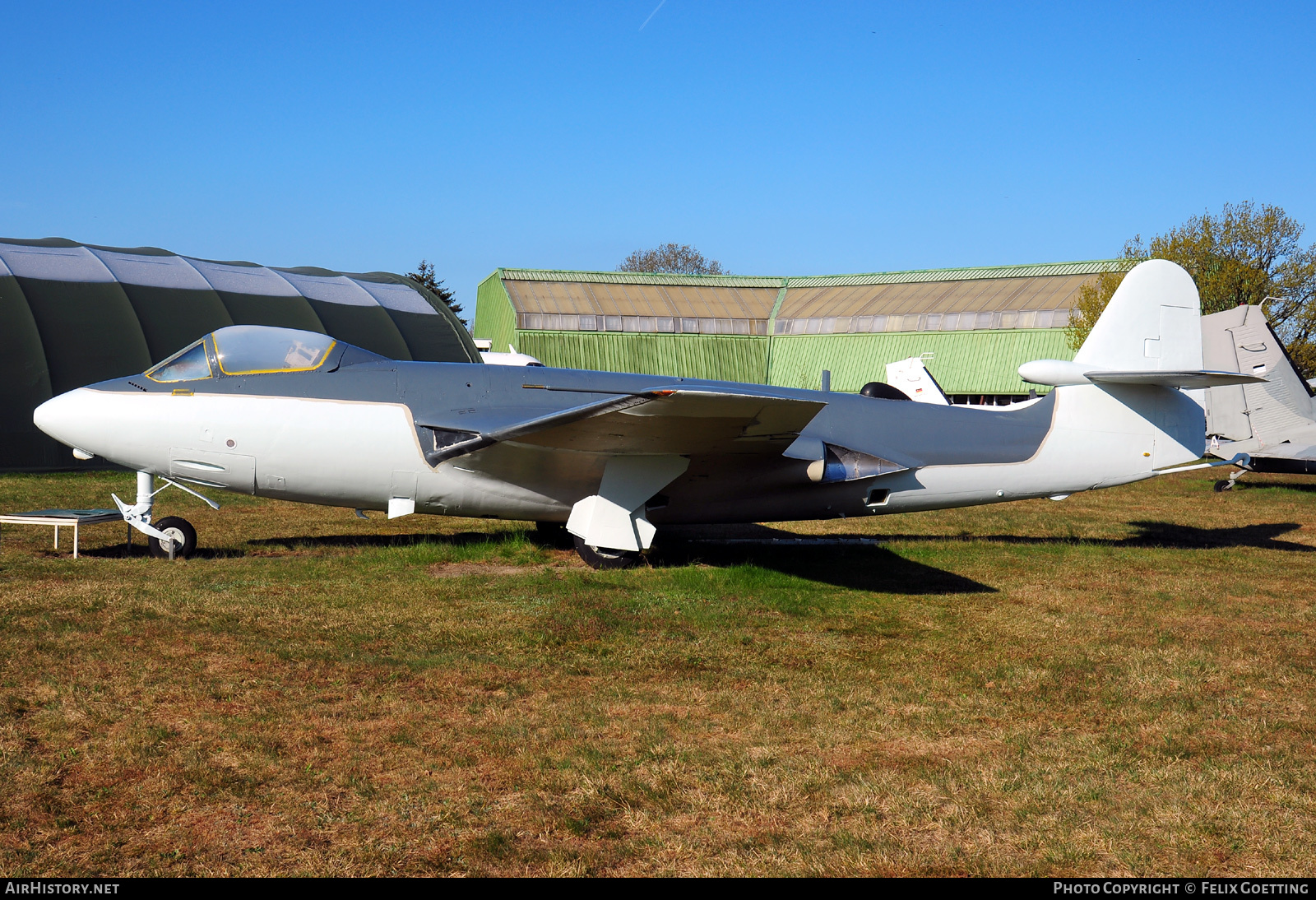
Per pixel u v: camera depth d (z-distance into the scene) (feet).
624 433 30.19
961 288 174.19
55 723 15.99
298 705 17.40
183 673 18.98
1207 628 26.00
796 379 176.35
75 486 55.11
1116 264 163.32
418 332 96.02
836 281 192.24
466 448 31.60
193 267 86.38
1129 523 49.60
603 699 18.53
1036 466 38.29
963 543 40.86
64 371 67.62
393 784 14.20
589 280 184.75
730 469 34.47
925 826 13.35
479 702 18.12
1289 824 13.62
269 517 44.80
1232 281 109.60
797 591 29.73
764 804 13.93
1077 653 22.99
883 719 17.84
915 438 37.19
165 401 32.48
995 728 17.54
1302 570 35.37
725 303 186.09
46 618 22.74
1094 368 38.91
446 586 28.35
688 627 24.56
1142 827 13.50
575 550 36.19
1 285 70.03
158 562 31.22
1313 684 20.80
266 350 33.65
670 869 11.96
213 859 11.84
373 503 34.65
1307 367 109.91
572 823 13.03
